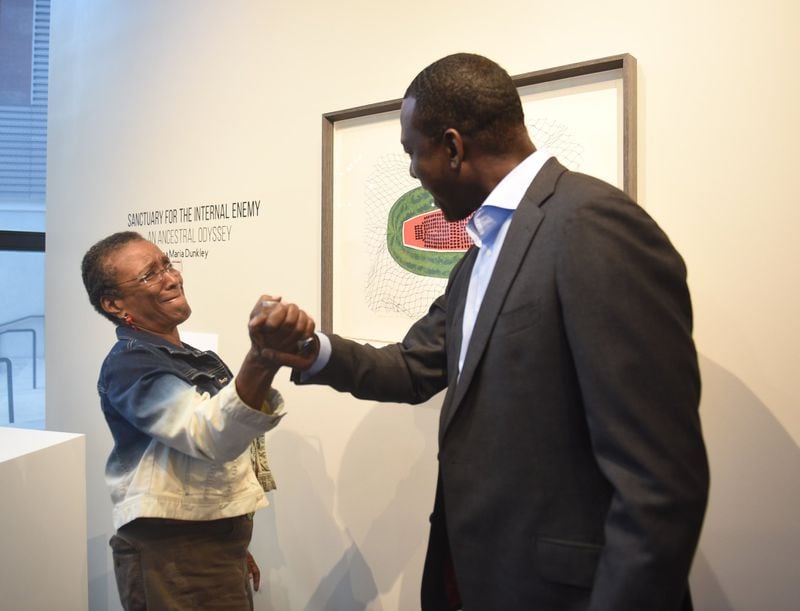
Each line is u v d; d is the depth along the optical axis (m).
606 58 1.22
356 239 1.60
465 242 1.43
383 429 1.62
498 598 0.84
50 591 1.49
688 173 1.20
